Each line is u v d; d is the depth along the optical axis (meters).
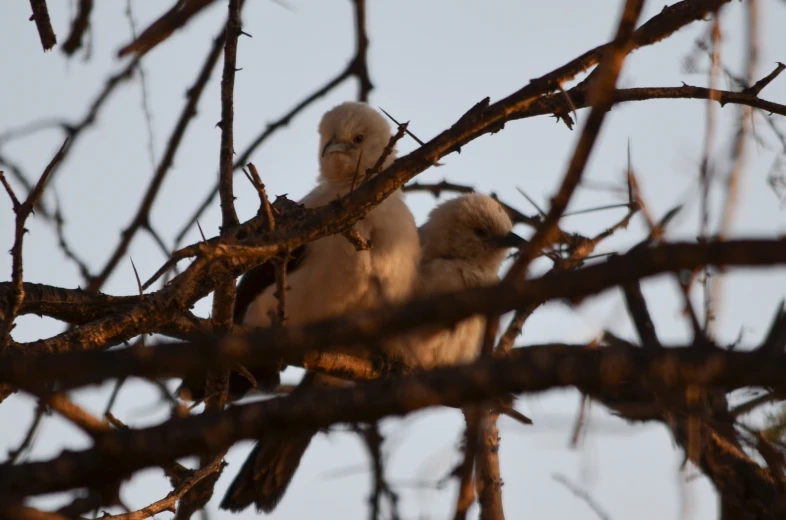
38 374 4.73
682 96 9.55
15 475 5.11
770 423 8.68
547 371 4.71
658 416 9.09
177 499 8.70
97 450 5.11
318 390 5.11
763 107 9.00
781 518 10.41
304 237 8.75
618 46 5.35
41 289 10.23
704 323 5.45
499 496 11.02
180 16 8.80
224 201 9.05
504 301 4.68
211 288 9.20
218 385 9.14
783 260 4.37
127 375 4.75
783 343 8.66
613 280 4.57
